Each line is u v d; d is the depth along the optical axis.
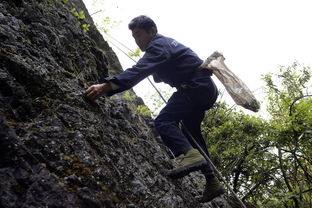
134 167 2.45
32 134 1.81
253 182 6.85
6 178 1.51
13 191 1.50
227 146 6.65
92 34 4.99
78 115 2.22
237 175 6.72
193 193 3.36
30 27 2.61
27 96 1.98
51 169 1.74
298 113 5.80
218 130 6.68
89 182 1.83
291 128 5.85
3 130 1.61
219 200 4.17
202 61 2.81
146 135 3.60
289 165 6.30
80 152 1.94
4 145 1.58
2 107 1.81
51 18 3.01
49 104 2.09
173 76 2.76
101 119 2.49
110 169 2.11
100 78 3.27
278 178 6.44
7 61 2.00
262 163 6.56
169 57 2.63
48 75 2.25
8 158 1.57
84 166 1.88
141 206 2.17
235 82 2.65
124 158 2.39
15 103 1.89
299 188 5.72
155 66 2.57
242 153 6.60
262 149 6.40
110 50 5.38
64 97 2.24
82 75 2.88
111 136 2.42
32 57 2.27
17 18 2.58
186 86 2.73
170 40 2.76
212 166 2.93
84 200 1.71
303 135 5.85
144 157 2.84
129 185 2.24
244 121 6.46
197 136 3.05
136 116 3.87
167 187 2.76
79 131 2.10
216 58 2.76
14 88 1.92
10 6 2.61
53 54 2.64
